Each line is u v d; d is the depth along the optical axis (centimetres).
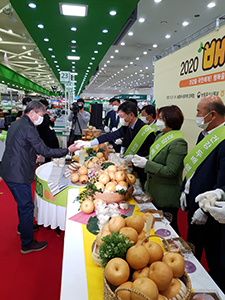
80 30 444
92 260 111
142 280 75
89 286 96
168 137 194
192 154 180
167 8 636
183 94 392
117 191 166
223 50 287
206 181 170
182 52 392
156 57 525
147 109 309
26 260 231
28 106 229
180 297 78
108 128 600
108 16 368
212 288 98
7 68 1215
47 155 230
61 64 873
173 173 183
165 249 118
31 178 231
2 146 569
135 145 258
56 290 193
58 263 228
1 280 203
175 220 207
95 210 155
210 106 170
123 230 102
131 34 850
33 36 490
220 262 156
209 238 176
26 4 327
